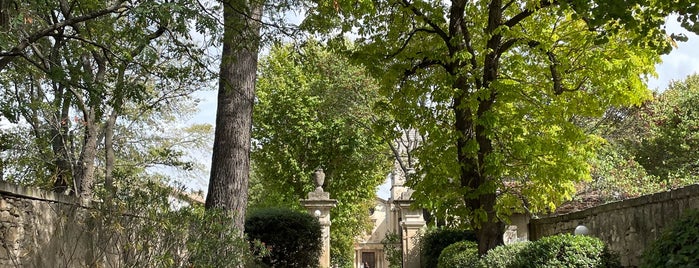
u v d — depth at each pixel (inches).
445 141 452.4
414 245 745.6
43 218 280.1
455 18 434.0
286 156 1040.8
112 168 563.2
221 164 415.5
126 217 329.4
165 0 304.5
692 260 190.1
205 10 314.5
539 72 473.7
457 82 434.3
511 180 591.8
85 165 514.6
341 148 1015.0
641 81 439.8
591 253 301.4
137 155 732.7
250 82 426.9
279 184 1073.5
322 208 763.4
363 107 1007.0
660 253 208.7
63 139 543.2
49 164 568.4
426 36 471.8
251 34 363.9
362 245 1882.4
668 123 791.7
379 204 1897.1
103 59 455.5
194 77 372.5
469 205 443.2
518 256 328.8
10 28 281.3
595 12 254.8
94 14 295.6
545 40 439.5
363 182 1086.4
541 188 478.9
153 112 700.0
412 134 1013.2
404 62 460.4
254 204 1332.4
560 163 441.7
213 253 366.0
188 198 379.6
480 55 467.5
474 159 437.7
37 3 315.6
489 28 428.5
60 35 304.8
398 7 457.7
